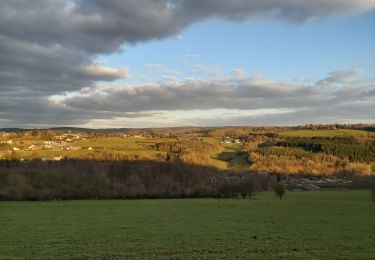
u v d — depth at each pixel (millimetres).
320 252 30531
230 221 57875
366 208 82562
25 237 40906
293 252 30531
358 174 183125
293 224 53750
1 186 114375
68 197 115938
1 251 31734
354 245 34531
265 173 174250
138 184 128000
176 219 60969
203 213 72062
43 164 145125
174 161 163125
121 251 31203
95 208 84000
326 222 56500
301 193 137625
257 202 101750
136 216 66188
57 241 37844
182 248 32719
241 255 28969
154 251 31047
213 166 176625
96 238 39812
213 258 27703
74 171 132750
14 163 143625
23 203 97625
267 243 35781
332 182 173250
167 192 124812
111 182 127125
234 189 122875
